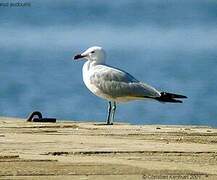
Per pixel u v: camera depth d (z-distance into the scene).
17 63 44.34
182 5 82.50
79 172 10.38
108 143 13.30
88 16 74.19
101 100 31.16
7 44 55.47
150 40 58.66
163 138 14.32
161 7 82.00
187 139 14.24
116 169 10.63
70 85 35.75
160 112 28.30
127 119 27.06
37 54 49.41
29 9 72.88
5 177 10.00
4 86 35.03
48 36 60.31
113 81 19.42
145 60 46.62
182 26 67.44
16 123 16.97
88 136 14.41
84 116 27.84
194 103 30.69
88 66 19.88
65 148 12.56
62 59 46.78
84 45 55.75
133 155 12.01
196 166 11.05
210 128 16.62
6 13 70.50
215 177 10.27
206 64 44.09
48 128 15.91
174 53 50.19
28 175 10.15
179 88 35.66
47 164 10.94
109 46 55.41
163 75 39.94
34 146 12.77
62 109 29.39
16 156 11.56
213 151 12.57
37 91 33.78
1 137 13.94
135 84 19.38
